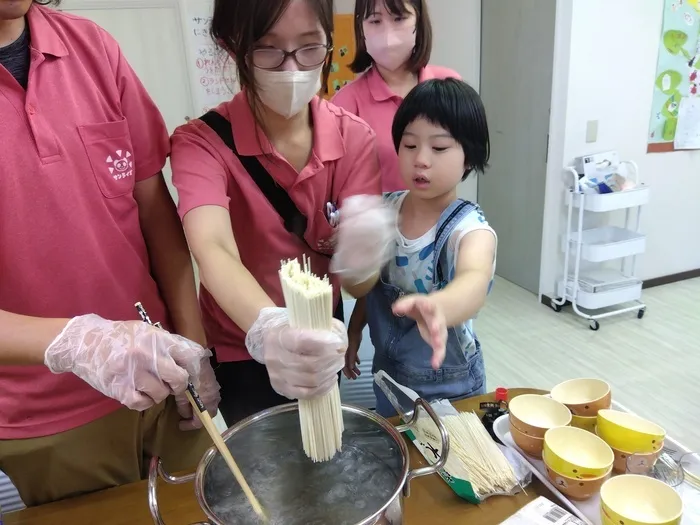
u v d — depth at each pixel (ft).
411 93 3.21
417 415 2.64
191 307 3.30
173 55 9.39
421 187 3.22
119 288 2.88
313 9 2.60
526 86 9.39
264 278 3.30
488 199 11.12
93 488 3.04
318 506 2.05
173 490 2.73
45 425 2.84
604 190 8.27
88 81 2.68
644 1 8.18
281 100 2.83
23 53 2.53
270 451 2.28
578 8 7.88
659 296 9.58
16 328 2.23
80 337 2.16
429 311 2.19
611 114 8.65
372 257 2.89
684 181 9.54
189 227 2.71
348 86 5.07
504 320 9.05
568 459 2.56
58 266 2.63
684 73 8.82
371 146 3.42
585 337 8.34
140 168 3.04
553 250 9.26
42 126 2.48
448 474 2.63
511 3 9.38
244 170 3.05
